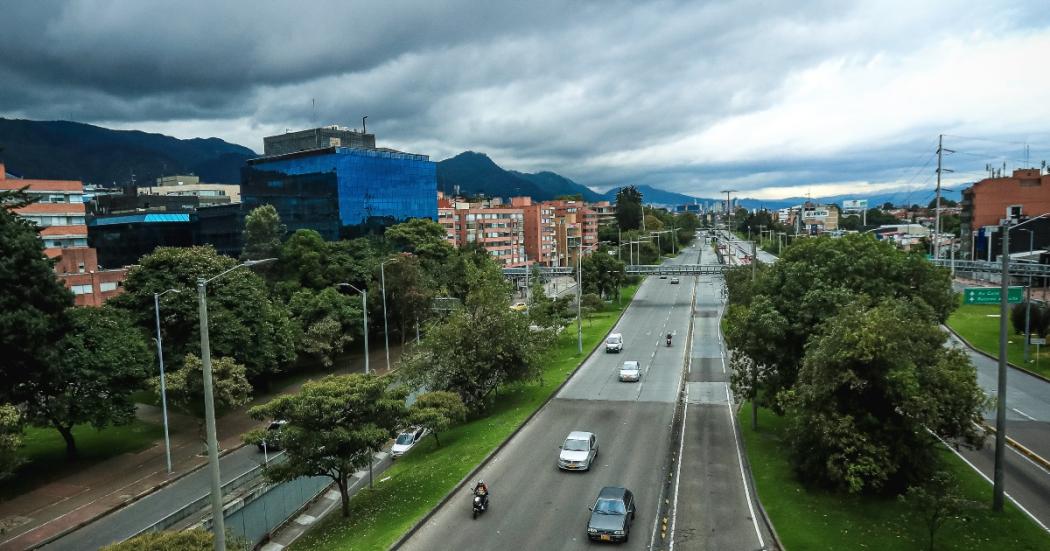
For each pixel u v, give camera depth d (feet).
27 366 119.24
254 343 172.55
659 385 161.99
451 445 122.83
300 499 110.73
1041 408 130.11
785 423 122.72
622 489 85.30
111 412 131.34
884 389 79.00
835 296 103.86
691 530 80.33
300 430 86.28
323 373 212.43
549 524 84.07
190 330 164.66
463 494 95.81
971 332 207.41
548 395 153.07
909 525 76.13
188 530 68.54
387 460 132.98
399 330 248.93
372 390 91.76
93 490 120.67
